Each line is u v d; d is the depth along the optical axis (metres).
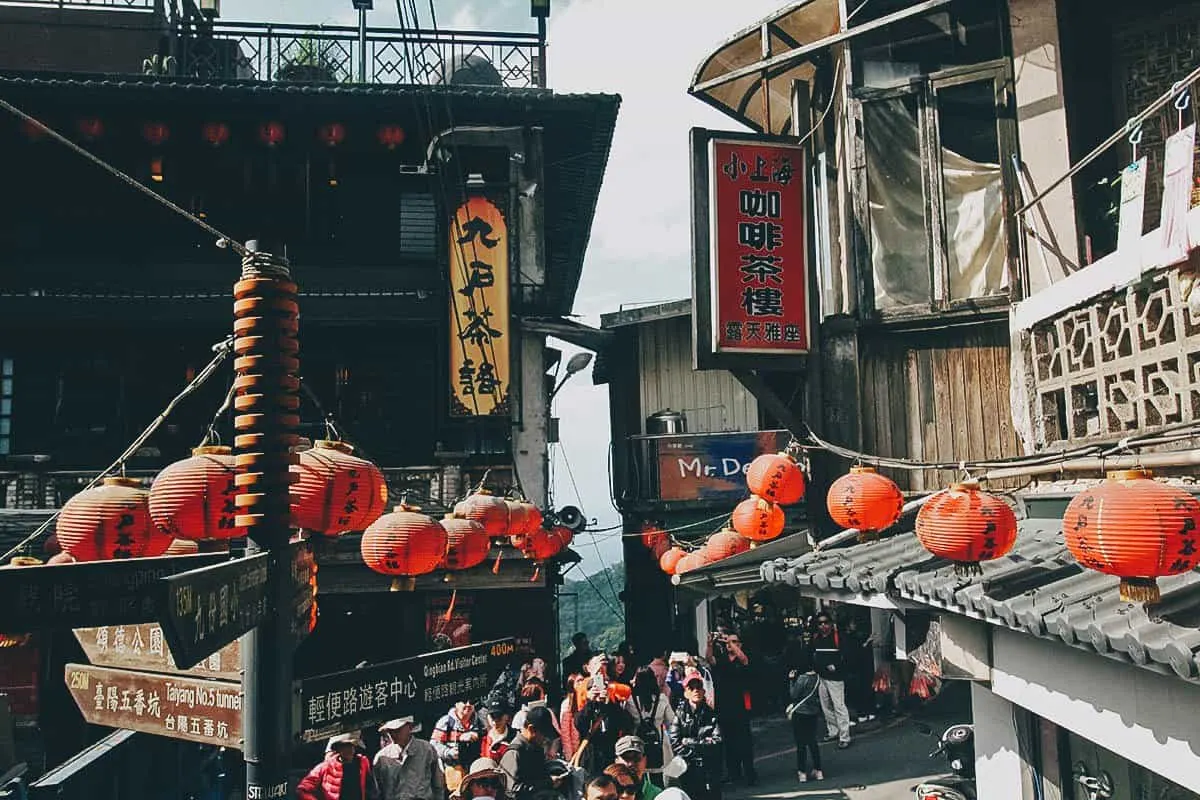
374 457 17.53
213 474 4.52
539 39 18.52
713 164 10.73
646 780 8.48
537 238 17.81
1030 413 9.26
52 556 5.37
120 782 8.49
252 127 18.09
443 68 16.20
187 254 18.08
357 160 18.48
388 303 17.38
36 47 20.92
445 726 10.59
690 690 11.80
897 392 10.68
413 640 16.50
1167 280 7.13
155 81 16.86
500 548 15.32
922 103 10.68
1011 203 10.06
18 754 12.05
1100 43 9.72
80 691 4.85
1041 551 7.32
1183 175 6.74
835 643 16.23
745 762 13.42
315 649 16.52
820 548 9.68
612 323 24.02
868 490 7.61
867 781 13.05
